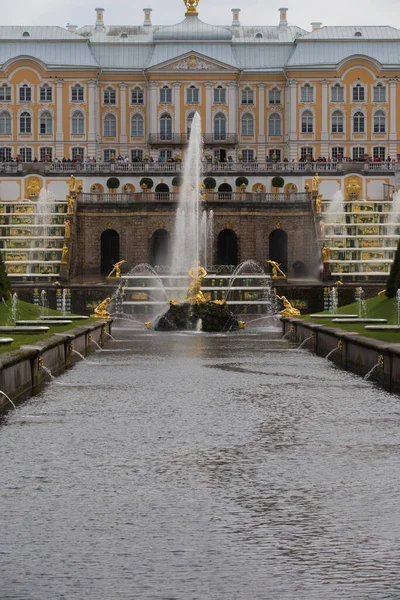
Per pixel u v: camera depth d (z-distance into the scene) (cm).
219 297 10144
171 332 8306
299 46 15988
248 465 2639
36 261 11194
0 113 15725
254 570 1867
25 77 15688
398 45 16062
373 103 15812
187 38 16138
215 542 2019
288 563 1902
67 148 15762
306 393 3997
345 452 2798
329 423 3259
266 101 16112
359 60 15738
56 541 2027
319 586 1789
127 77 16038
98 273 12425
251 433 3077
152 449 2836
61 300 9838
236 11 16962
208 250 12525
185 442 2936
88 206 12462
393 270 7062
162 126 15925
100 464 2650
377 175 13888
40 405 3656
